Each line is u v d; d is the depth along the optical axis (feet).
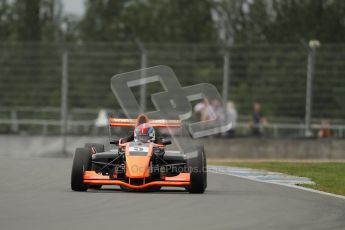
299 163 264.72
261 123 348.18
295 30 501.56
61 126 369.50
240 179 207.72
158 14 620.49
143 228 117.91
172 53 354.33
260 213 137.08
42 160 271.90
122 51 355.97
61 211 135.33
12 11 613.93
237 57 349.61
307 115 346.54
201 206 145.38
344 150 323.78
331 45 343.05
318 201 158.10
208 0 601.21
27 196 157.48
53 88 368.68
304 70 345.10
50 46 366.43
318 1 500.33
